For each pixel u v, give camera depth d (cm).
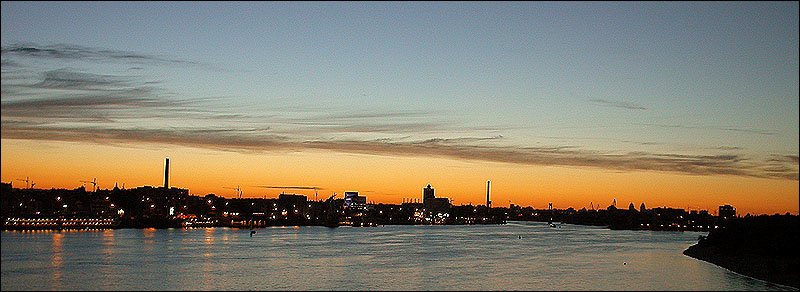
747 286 15825
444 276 17375
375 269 18888
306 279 16688
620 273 18112
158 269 18188
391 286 15638
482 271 18488
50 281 15662
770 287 15700
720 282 16450
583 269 19075
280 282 16150
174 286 15362
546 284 16025
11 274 16600
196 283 15825
